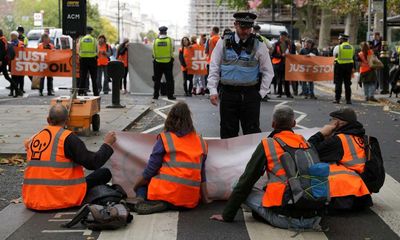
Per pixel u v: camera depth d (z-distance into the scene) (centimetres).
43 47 1875
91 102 1010
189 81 1944
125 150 642
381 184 608
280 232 532
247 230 539
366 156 605
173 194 586
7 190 684
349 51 1706
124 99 1775
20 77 1878
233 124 736
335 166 599
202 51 1927
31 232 531
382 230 546
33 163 590
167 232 533
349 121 613
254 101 725
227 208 556
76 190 592
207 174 631
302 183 514
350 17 4588
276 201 528
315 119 1347
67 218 569
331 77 1920
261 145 537
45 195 584
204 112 1452
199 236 523
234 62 715
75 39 1043
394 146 991
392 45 2634
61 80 2859
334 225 560
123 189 638
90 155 585
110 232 532
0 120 1210
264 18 7488
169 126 598
